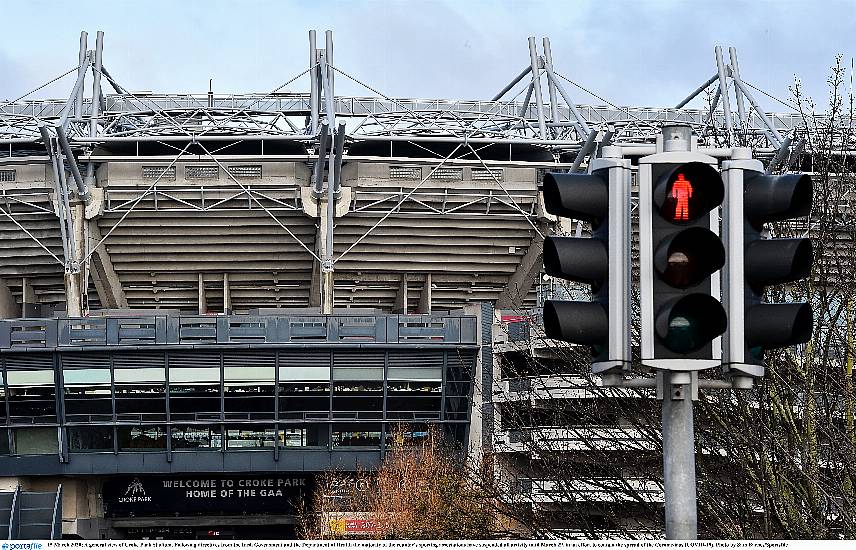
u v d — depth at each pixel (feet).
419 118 277.64
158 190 276.62
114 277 301.02
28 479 281.74
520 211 284.00
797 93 79.20
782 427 66.13
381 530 196.44
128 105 291.38
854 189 69.41
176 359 267.59
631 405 76.74
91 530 281.33
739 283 27.73
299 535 253.65
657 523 71.46
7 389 270.87
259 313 311.06
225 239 292.40
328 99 271.28
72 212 279.28
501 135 281.95
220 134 280.10
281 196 281.33
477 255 302.04
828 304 64.54
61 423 270.87
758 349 28.27
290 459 272.10
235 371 268.41
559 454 78.89
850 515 57.26
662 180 27.07
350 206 281.95
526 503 84.43
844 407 64.80
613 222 27.37
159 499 284.82
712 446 69.31
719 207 27.40
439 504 150.10
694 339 26.81
